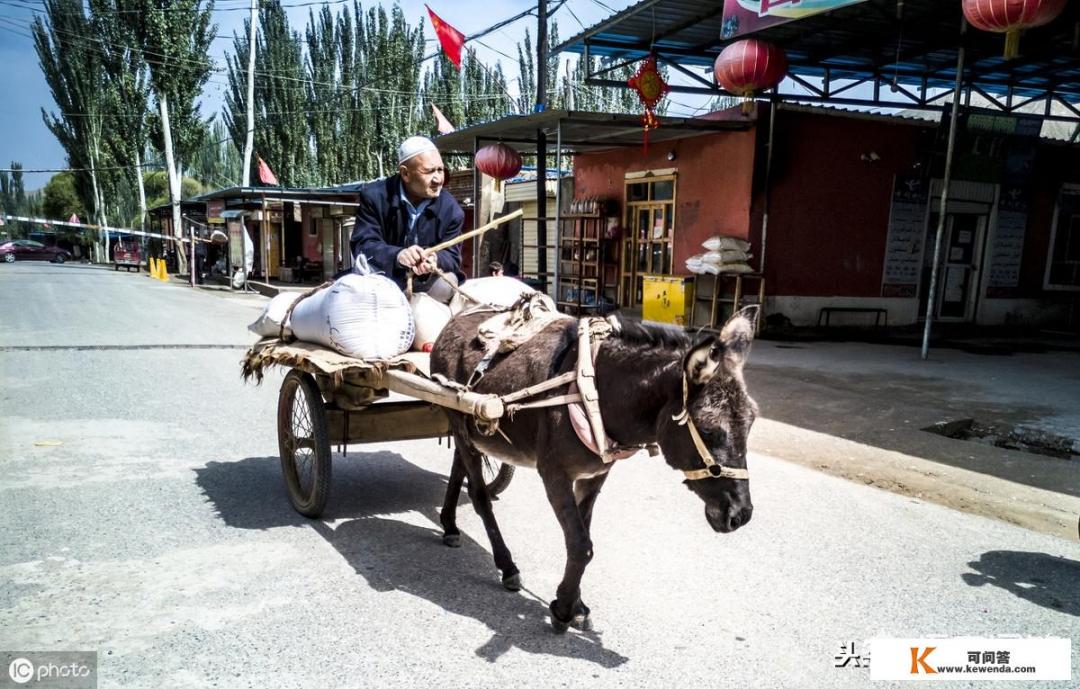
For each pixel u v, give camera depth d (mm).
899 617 3609
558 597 3367
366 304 4160
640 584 3934
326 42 35469
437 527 4773
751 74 10523
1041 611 3688
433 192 4797
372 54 34156
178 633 3348
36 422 7047
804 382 9133
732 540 4516
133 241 44969
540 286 13047
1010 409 7816
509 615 3598
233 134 38719
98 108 44688
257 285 25625
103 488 5277
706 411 2639
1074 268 16594
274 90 36156
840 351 11711
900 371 9961
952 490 5406
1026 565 4211
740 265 12922
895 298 14703
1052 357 11609
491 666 3141
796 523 4781
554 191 18797
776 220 13289
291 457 4887
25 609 3529
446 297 4836
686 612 3639
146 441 6527
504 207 20047
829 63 13961
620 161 16281
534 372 3422
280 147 36875
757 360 10703
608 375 3119
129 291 23469
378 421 4645
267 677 3020
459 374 3891
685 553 4332
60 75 44344
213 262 32875
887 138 13984
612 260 16656
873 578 4023
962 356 11445
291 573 4004
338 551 4316
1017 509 5062
